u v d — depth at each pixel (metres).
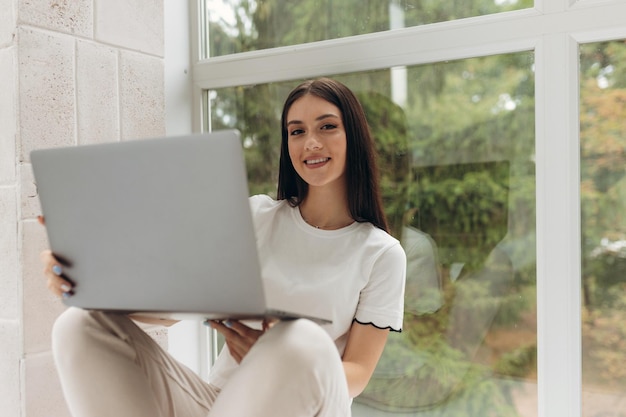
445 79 1.70
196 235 0.95
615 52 1.49
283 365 1.00
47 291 1.62
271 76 1.94
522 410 1.62
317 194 1.56
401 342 1.79
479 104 1.66
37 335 1.60
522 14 1.57
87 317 1.11
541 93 1.55
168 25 2.02
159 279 1.00
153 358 1.19
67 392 1.10
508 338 1.63
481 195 1.66
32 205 1.58
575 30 1.51
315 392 1.01
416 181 1.75
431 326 1.74
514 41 1.58
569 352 1.53
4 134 1.59
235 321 1.18
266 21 1.98
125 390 1.08
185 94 2.08
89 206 1.02
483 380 1.67
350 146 1.54
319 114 1.50
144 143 0.95
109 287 1.05
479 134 1.66
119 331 1.13
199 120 2.08
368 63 1.78
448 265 1.71
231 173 0.90
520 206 1.61
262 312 0.94
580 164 1.53
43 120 1.61
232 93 2.05
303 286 1.45
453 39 1.66
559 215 1.54
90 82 1.74
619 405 1.50
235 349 1.24
